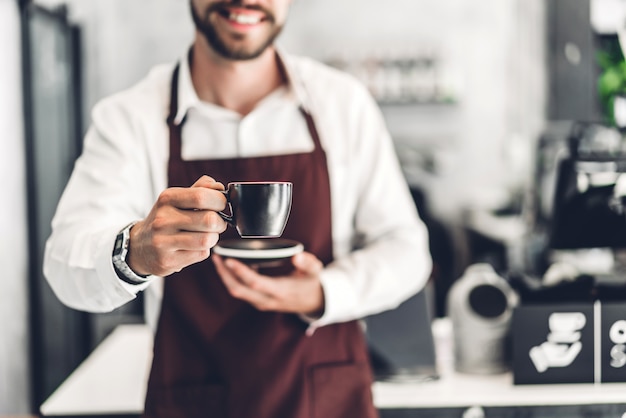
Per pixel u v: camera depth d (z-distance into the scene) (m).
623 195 2.22
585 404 1.95
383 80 5.88
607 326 2.04
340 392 1.76
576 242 2.26
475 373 2.20
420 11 6.07
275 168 1.74
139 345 2.58
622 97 2.54
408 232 1.87
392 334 2.16
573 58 5.55
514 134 6.04
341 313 1.70
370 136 1.86
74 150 4.64
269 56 1.75
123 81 5.95
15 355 3.57
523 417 1.97
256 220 1.17
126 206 1.68
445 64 5.96
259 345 1.71
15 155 3.62
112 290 1.37
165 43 5.99
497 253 4.98
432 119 6.11
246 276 1.56
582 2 5.39
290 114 1.80
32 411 3.75
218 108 1.76
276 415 1.72
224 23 1.56
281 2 1.59
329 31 6.09
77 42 4.70
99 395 2.05
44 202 3.93
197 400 1.70
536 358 2.05
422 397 2.01
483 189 6.06
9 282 3.49
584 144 2.37
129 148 1.71
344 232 1.87
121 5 5.94
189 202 1.16
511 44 6.02
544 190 4.46
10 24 3.58
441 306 3.07
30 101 3.71
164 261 1.21
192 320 1.70
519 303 2.16
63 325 4.18
